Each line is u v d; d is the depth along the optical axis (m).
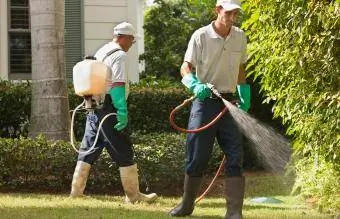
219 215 16.55
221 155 27.34
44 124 24.03
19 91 29.48
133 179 19.22
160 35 47.50
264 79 18.70
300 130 17.88
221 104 15.60
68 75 33.97
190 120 15.77
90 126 19.48
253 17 17.92
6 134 29.67
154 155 23.56
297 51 16.72
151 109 30.80
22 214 15.84
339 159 17.06
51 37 24.17
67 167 22.62
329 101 16.62
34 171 22.48
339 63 16.30
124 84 18.70
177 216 16.12
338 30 15.98
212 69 15.66
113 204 18.47
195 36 15.64
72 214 16.02
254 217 16.19
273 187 25.72
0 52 33.38
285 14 16.91
